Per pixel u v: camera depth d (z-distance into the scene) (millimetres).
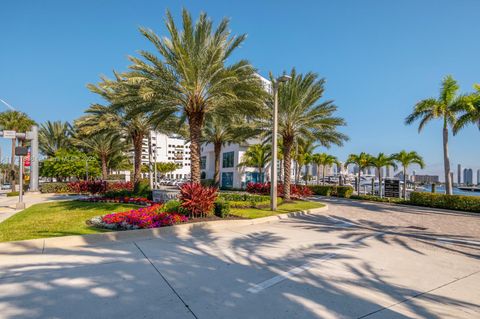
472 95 18328
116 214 11016
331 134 22016
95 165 38656
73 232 8844
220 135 30578
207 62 13844
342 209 17719
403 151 29062
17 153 16734
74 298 4320
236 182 43031
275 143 15281
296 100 19672
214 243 8180
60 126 42719
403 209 18188
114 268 5770
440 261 6785
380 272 5848
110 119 21984
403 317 3920
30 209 15680
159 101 14742
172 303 4223
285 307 4156
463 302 4480
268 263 6340
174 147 115250
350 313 3996
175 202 12469
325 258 6797
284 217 13516
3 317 3703
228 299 4406
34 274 5324
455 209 17922
